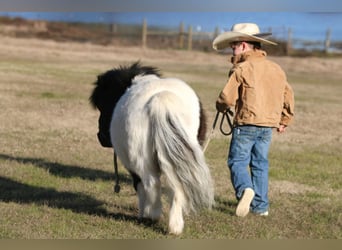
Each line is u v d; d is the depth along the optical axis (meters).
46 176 12.63
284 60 49.91
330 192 12.09
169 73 37.91
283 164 14.74
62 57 43.66
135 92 8.34
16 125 18.39
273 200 11.19
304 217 10.03
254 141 9.46
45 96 24.94
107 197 11.05
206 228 9.05
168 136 7.55
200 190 7.72
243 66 9.16
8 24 58.72
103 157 14.82
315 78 41.91
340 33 67.50
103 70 37.00
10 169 12.97
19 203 10.40
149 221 8.91
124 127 8.12
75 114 21.09
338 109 26.23
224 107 9.18
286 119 9.75
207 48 56.84
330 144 18.14
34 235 8.44
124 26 64.75
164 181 8.02
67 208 10.20
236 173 9.30
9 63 37.31
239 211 8.91
